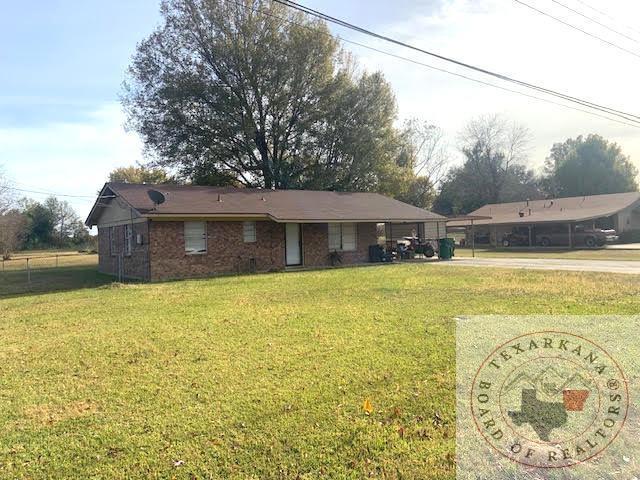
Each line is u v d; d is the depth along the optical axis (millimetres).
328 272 19172
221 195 22391
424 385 5195
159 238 18688
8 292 15641
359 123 36156
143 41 34656
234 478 3539
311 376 5629
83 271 25141
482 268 19219
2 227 40250
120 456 3885
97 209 23375
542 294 11031
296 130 35844
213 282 16406
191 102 34281
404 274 17156
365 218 23453
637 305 9250
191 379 5676
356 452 3850
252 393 5152
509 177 60438
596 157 56312
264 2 33250
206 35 34000
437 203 62344
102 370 6164
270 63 33938
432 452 3799
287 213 21438
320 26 34625
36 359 6785
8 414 4797
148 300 12203
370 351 6570
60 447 4062
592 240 35375
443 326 7887
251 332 8008
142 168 38438
